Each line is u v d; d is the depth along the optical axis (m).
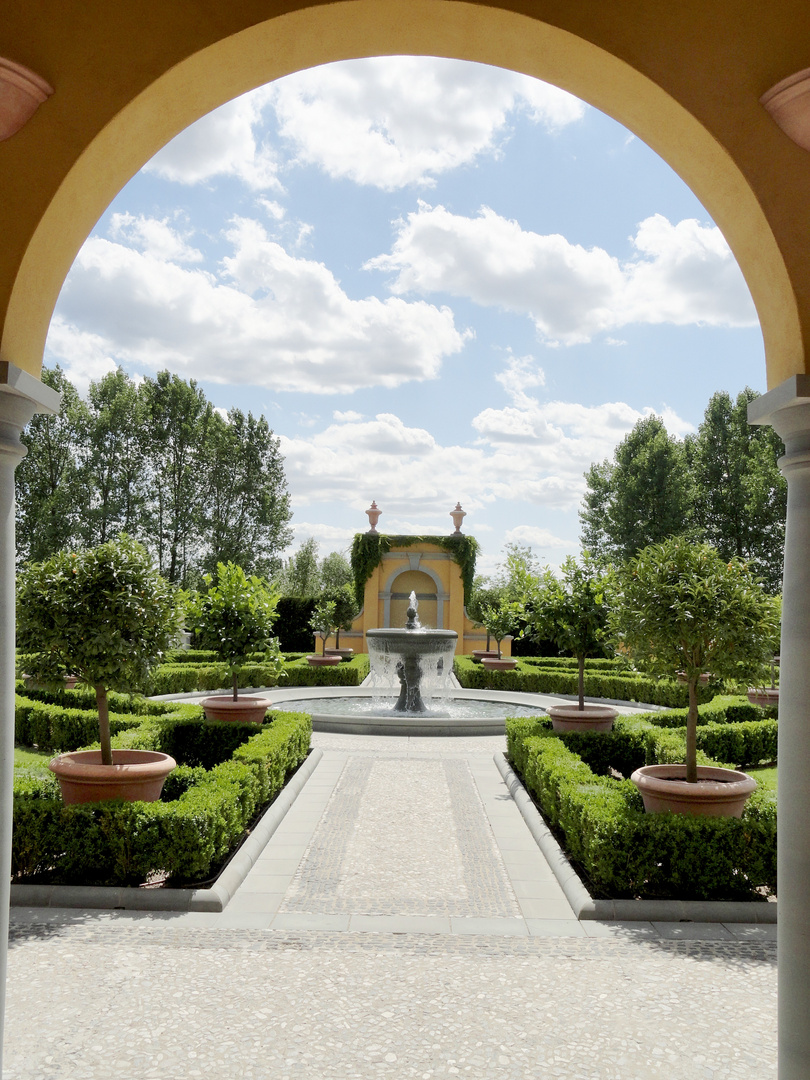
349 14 2.89
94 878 5.24
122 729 8.80
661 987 3.91
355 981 3.92
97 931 4.47
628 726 8.98
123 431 29.48
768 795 6.01
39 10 2.74
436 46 3.12
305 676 17.61
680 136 2.94
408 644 12.97
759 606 5.79
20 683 12.23
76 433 28.75
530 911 4.93
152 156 3.14
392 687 14.72
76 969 3.98
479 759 9.80
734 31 2.81
